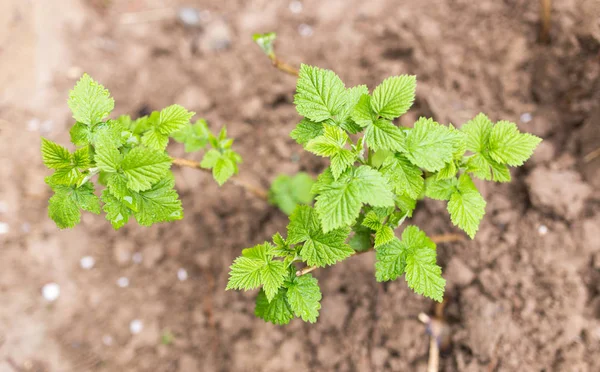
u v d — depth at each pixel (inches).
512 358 23.7
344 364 25.5
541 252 24.5
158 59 31.9
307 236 18.5
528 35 27.0
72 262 27.7
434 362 24.5
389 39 29.1
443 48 27.9
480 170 19.3
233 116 29.9
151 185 18.8
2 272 27.4
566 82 26.0
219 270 27.5
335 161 17.7
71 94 18.9
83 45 32.0
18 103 30.4
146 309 27.3
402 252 19.1
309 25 31.2
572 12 26.0
